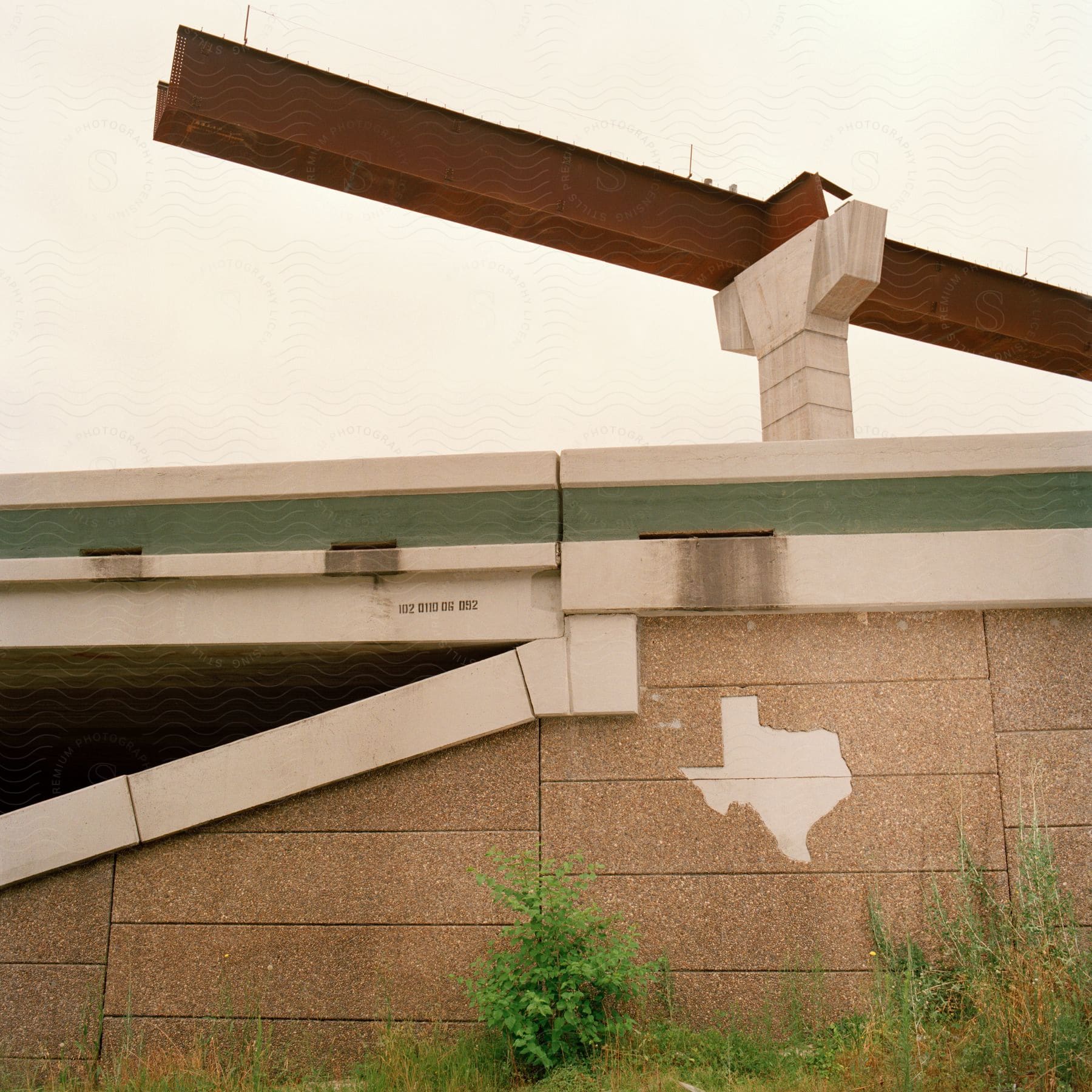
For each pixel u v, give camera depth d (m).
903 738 7.16
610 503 7.58
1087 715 7.17
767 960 6.78
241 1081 6.24
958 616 7.37
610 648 7.26
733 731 7.20
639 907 6.92
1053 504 7.41
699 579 7.30
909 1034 5.52
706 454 7.55
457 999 6.83
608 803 7.11
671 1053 6.10
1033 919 6.45
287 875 7.14
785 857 6.97
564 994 5.92
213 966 7.02
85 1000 7.01
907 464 7.44
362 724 7.23
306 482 7.83
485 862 7.06
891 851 6.95
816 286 18.16
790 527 7.45
